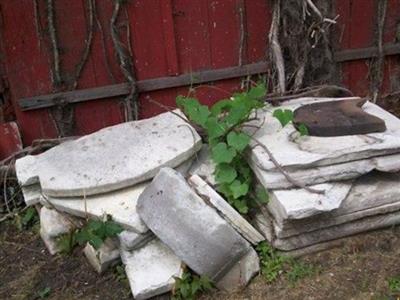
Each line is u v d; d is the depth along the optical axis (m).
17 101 3.20
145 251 2.47
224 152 2.49
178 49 3.38
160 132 2.89
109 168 2.67
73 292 2.48
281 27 3.47
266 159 2.41
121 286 2.47
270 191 2.41
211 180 2.68
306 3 3.35
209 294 2.34
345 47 3.72
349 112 2.78
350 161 2.45
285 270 2.42
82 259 2.70
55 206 2.71
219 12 3.37
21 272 2.67
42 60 3.17
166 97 3.48
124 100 3.40
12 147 3.22
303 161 2.38
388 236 2.57
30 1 3.03
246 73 3.54
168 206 2.33
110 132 2.96
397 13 3.77
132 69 3.33
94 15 3.17
